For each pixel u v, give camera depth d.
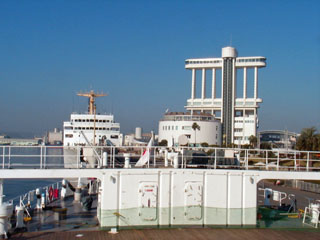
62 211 23.84
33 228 19.81
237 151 23.69
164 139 186.25
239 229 19.97
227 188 20.31
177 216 19.77
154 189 19.58
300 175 21.23
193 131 181.62
